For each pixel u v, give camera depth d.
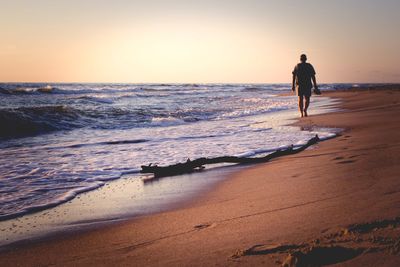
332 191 3.37
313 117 12.24
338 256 1.89
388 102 17.20
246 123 11.83
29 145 8.20
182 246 2.42
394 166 4.11
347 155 5.26
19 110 12.14
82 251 2.55
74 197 4.16
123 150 7.26
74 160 6.33
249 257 2.09
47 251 2.61
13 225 3.27
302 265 1.84
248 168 5.29
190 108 18.62
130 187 4.55
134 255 2.36
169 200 3.85
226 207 3.34
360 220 2.43
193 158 6.29
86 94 32.66
